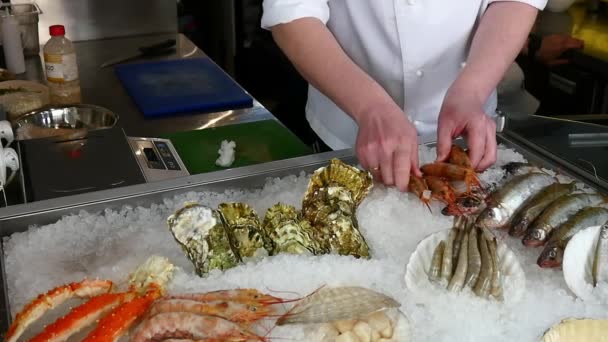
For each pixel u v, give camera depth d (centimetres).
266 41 369
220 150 182
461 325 94
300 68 147
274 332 92
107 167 147
